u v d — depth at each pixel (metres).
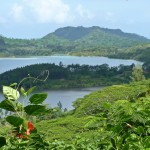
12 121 2.22
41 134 2.40
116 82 177.62
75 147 3.04
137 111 2.86
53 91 154.00
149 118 2.87
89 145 3.02
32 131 2.32
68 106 104.56
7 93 2.25
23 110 2.26
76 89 163.75
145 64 191.00
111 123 2.85
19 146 2.31
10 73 169.12
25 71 166.62
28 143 2.32
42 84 165.12
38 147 2.37
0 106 2.23
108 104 2.90
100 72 198.50
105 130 2.90
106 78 186.50
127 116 2.81
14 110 2.25
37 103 2.27
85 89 162.62
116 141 2.81
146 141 2.69
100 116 2.90
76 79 183.88
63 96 133.62
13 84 2.28
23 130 2.29
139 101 3.03
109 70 198.25
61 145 3.04
